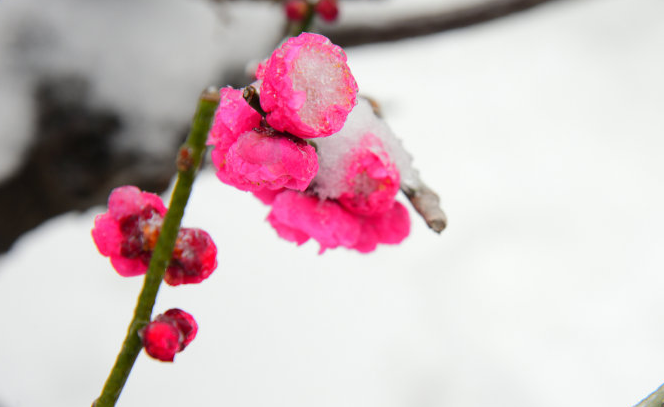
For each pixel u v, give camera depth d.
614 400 1.06
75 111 0.49
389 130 0.33
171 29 0.53
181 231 0.29
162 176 0.52
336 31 0.61
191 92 0.53
